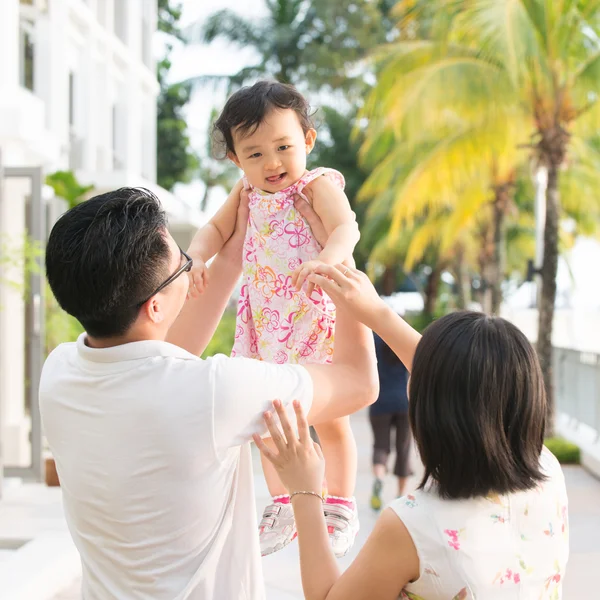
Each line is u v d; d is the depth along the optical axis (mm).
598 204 15742
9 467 6547
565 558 1683
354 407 1864
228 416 1619
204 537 1643
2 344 6305
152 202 1692
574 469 8836
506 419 1619
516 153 13297
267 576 4945
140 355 1656
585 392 9914
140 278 1625
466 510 1588
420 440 1649
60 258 1617
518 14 10398
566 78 11055
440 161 12625
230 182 27281
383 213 20078
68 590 4656
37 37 11422
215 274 2223
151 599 1628
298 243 2094
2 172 6160
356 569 1604
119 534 1651
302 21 25109
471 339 1620
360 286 1859
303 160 2109
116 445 1628
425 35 14555
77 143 13086
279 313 2100
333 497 2131
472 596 1536
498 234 17516
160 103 26547
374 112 13234
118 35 15820
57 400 1708
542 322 10945
